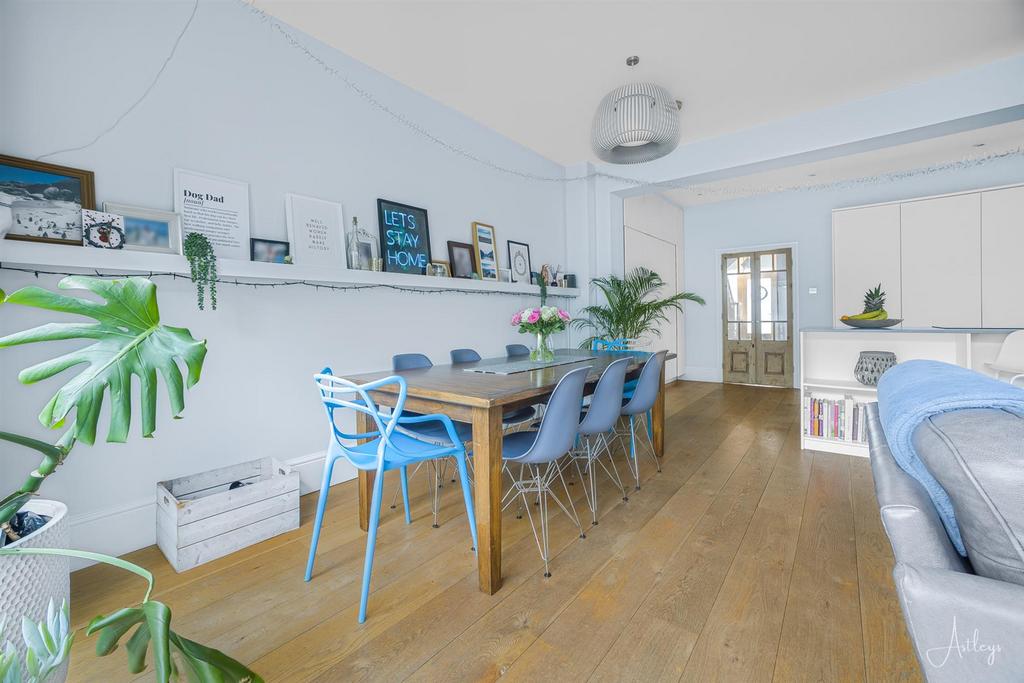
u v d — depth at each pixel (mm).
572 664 1324
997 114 3166
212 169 2332
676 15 2607
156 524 2104
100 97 1986
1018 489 620
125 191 2051
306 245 2697
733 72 3191
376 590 1697
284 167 2635
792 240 6066
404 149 3340
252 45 2500
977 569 701
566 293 4797
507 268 4301
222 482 2371
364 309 3047
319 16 2586
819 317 5902
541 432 1785
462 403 1698
